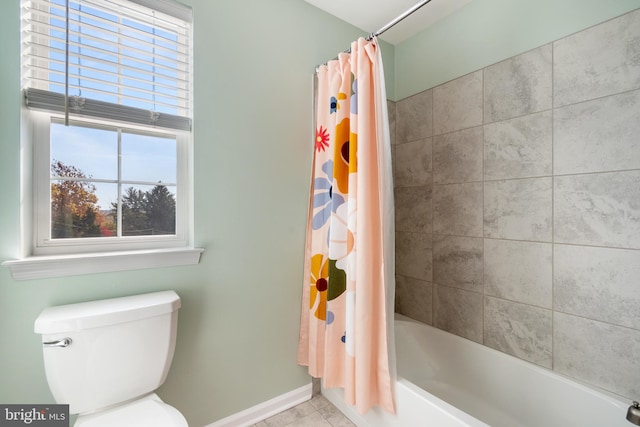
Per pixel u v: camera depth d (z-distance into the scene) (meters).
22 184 0.96
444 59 1.75
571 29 1.22
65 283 1.01
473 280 1.61
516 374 1.37
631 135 1.08
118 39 1.18
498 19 1.48
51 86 1.05
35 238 1.01
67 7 1.00
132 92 1.21
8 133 0.93
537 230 1.34
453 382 1.62
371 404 1.20
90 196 1.11
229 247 1.37
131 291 1.13
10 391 0.94
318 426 1.41
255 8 1.42
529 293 1.38
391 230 1.20
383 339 1.20
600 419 1.10
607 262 1.14
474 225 1.61
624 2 1.09
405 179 2.02
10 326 0.94
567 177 1.24
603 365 1.15
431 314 1.84
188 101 1.30
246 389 1.43
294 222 1.58
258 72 1.44
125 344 0.96
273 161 1.50
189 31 1.28
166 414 0.92
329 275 1.33
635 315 1.08
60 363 0.86
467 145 1.63
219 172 1.33
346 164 1.35
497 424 1.37
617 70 1.11
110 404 0.95
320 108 1.50
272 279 1.51
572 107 1.22
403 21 1.79
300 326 1.60
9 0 0.93
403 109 2.03
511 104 1.43
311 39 1.62
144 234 1.23
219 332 1.35
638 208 1.07
